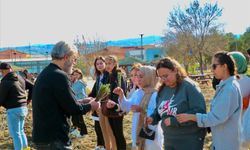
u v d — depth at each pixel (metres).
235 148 4.31
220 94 4.28
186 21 51.34
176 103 4.57
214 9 50.88
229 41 65.12
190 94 4.52
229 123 4.29
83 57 58.97
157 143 5.21
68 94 4.62
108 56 7.34
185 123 4.46
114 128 7.14
